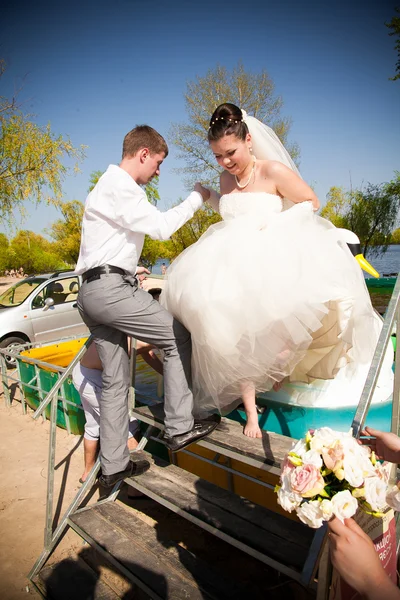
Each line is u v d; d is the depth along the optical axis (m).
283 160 2.75
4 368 6.22
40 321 8.54
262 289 2.09
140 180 2.56
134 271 2.53
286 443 2.19
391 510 1.81
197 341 2.25
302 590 2.61
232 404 2.71
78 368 3.64
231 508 2.35
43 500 3.84
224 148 2.51
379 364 1.91
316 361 2.58
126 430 2.67
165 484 2.64
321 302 2.12
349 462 1.26
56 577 2.84
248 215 2.48
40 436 5.19
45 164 13.35
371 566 1.12
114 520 2.84
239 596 2.16
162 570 2.35
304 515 1.25
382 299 5.40
